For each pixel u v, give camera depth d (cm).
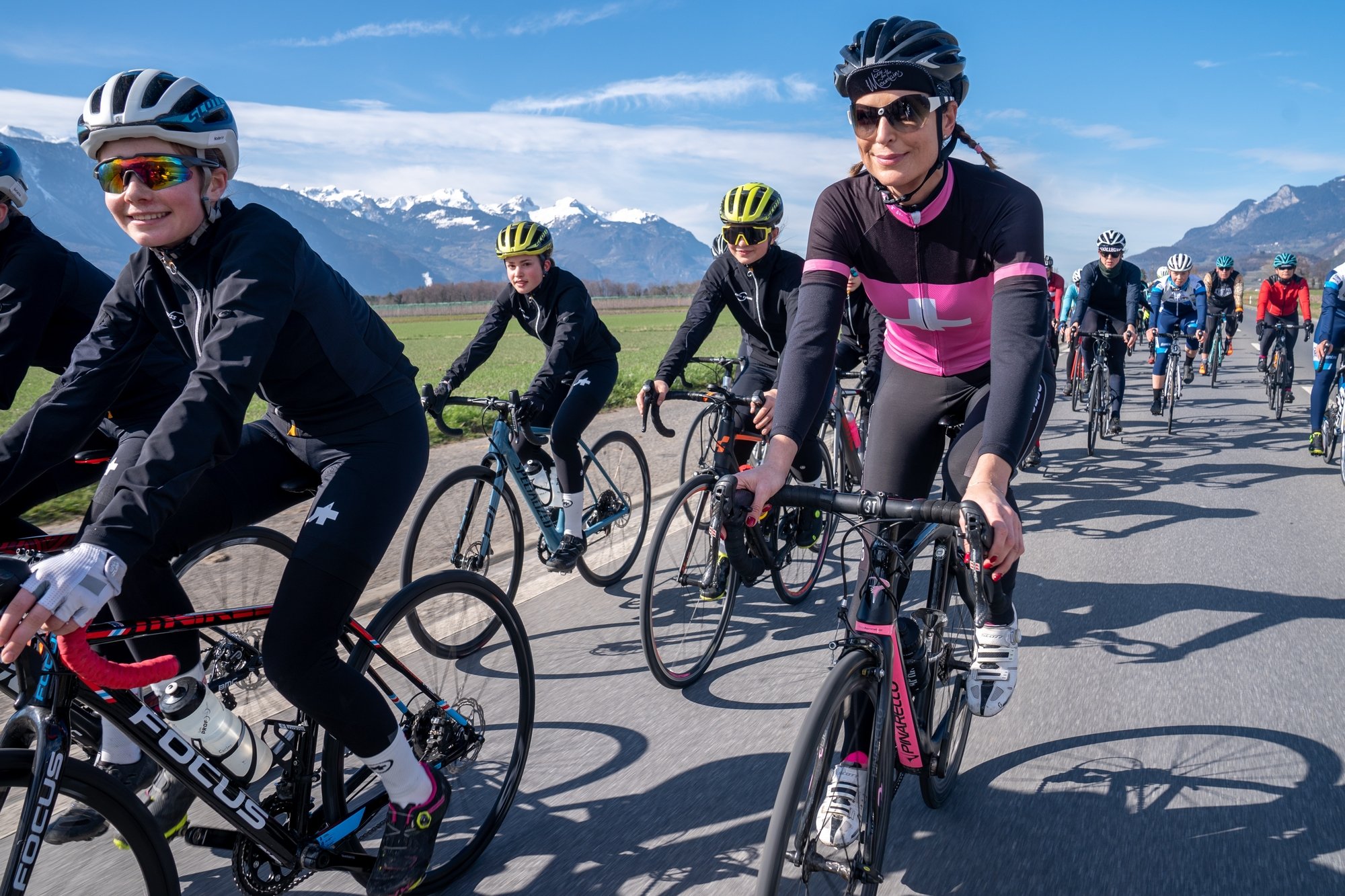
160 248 200
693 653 374
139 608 221
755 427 437
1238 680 356
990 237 243
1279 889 231
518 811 275
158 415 275
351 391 221
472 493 415
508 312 468
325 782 229
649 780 292
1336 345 776
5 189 243
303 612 207
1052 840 255
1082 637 404
